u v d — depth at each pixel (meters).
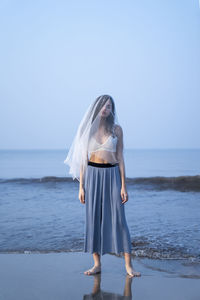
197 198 7.05
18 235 3.82
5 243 3.47
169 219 4.73
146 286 2.30
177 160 33.44
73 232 3.97
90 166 2.68
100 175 2.64
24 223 4.49
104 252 2.59
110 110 2.69
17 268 2.71
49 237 3.72
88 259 2.96
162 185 9.37
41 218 4.84
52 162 35.19
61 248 3.29
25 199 6.96
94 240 2.63
